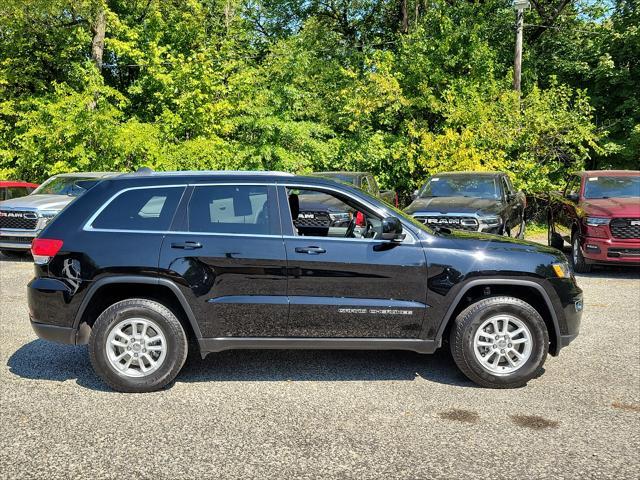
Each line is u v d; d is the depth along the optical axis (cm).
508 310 468
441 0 2238
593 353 566
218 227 473
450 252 474
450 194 1129
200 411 422
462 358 470
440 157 1731
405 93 1994
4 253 1260
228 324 466
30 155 1576
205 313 463
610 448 360
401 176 1930
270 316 466
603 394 456
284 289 466
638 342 605
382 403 438
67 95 1653
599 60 2084
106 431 386
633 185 1105
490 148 1730
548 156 1850
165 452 355
